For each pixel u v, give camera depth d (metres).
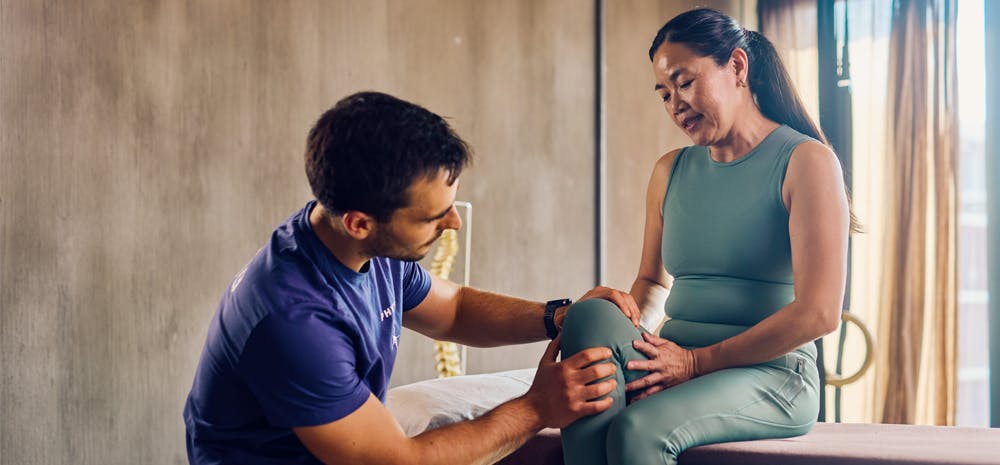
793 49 4.40
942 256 4.01
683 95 1.87
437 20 3.63
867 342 2.51
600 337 1.65
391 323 1.70
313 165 1.46
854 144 4.22
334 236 1.55
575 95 4.23
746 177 1.85
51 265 2.47
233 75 2.93
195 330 2.82
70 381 2.51
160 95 2.73
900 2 4.15
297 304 1.46
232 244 2.92
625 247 4.45
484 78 3.81
